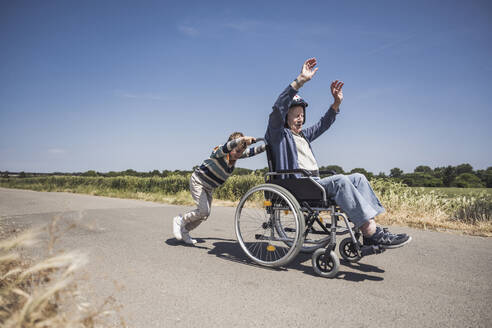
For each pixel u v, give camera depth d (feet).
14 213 21.07
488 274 9.23
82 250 11.31
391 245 8.87
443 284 8.39
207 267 9.75
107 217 19.63
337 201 9.11
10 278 4.89
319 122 12.46
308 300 7.28
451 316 6.52
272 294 7.63
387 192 22.82
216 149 11.89
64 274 4.57
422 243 12.92
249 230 15.96
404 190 22.48
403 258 10.84
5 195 39.96
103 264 9.75
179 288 7.90
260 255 11.30
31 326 3.89
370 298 7.43
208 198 12.66
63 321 4.14
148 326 5.89
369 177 25.77
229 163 11.76
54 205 26.50
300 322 6.19
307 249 11.75
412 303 7.15
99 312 4.81
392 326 6.07
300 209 9.61
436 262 10.37
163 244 12.71
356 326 6.06
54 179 72.84
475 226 16.12
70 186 66.23
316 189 9.34
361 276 9.04
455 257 10.94
